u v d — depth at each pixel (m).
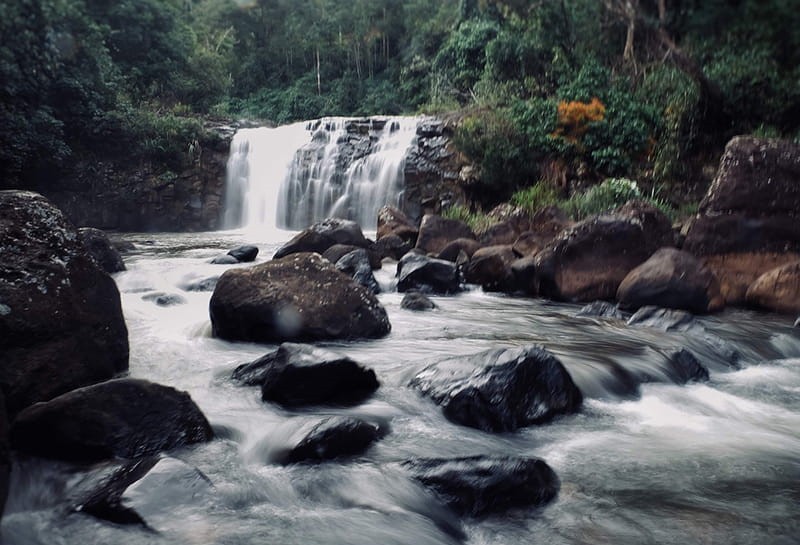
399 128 23.33
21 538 3.02
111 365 5.27
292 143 25.81
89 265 5.16
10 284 4.48
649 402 5.20
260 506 3.28
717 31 18.58
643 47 19.78
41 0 21.86
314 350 4.92
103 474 3.38
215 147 26.91
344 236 12.40
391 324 7.78
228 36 48.44
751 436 4.51
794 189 9.71
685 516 3.29
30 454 3.68
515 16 22.52
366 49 48.41
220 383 5.26
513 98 20.25
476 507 3.27
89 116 24.36
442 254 12.45
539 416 4.57
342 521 3.14
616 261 9.87
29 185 22.88
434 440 4.20
